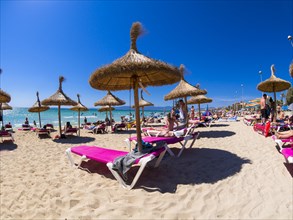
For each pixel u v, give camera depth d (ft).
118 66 11.07
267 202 8.96
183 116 23.45
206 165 14.30
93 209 9.02
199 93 26.25
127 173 13.07
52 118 140.36
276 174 11.89
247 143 21.22
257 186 10.53
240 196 9.64
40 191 11.07
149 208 8.91
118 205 9.18
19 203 10.00
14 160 18.19
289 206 8.50
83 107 40.04
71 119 126.62
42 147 24.49
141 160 10.85
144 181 11.77
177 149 19.79
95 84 15.60
